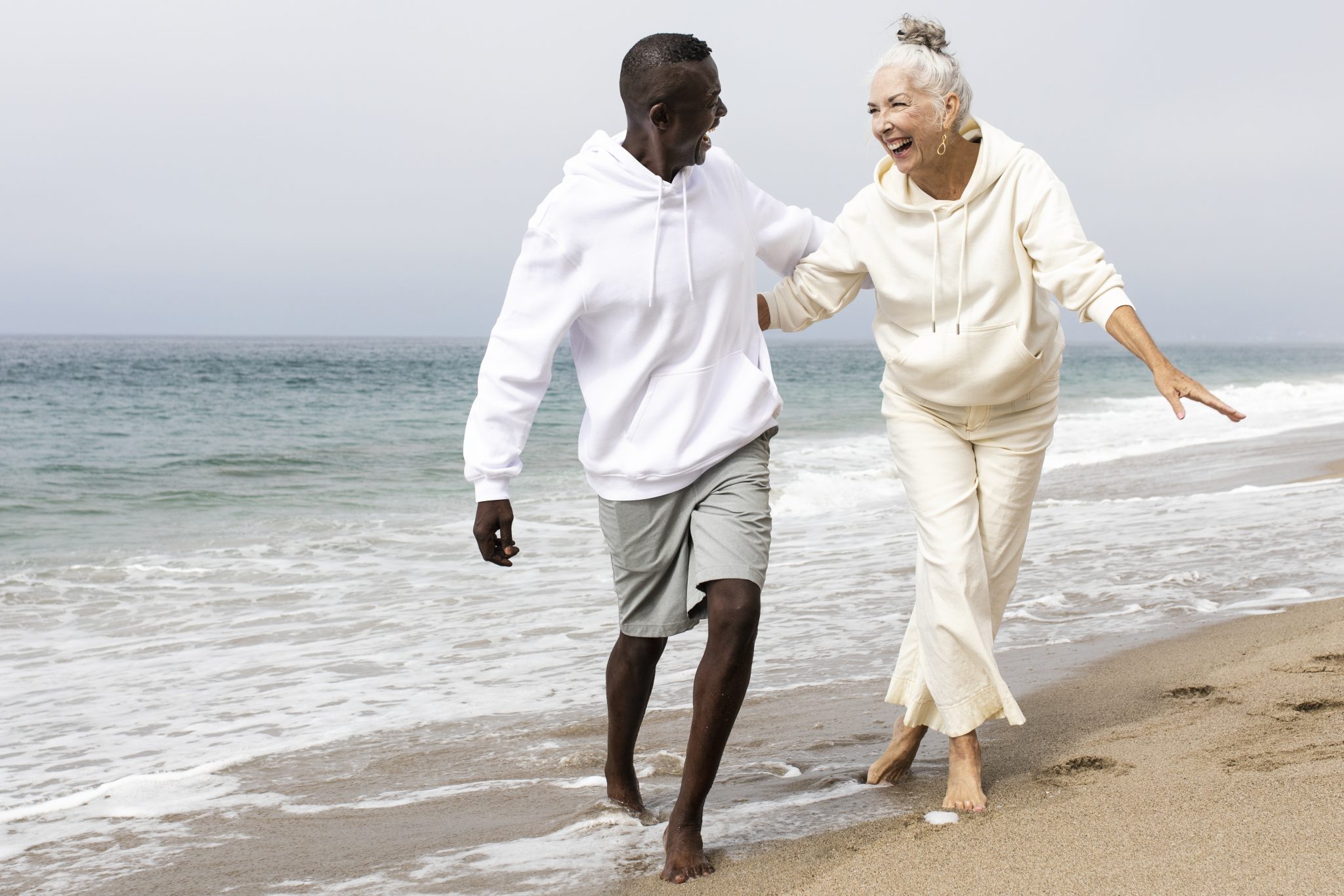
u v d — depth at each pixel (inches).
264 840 111.9
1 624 239.0
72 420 805.9
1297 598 187.3
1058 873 78.2
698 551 94.0
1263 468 417.1
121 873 104.5
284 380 1407.5
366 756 141.6
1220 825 82.0
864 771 116.3
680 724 146.2
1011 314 98.7
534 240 94.3
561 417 806.5
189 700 175.8
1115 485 401.4
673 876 87.4
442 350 3905.0
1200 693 130.0
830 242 108.0
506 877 93.5
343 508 414.3
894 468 502.0
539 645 203.9
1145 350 89.0
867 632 194.1
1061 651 162.7
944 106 95.2
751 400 95.7
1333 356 4163.4
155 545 335.0
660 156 93.0
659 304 93.8
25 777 140.3
